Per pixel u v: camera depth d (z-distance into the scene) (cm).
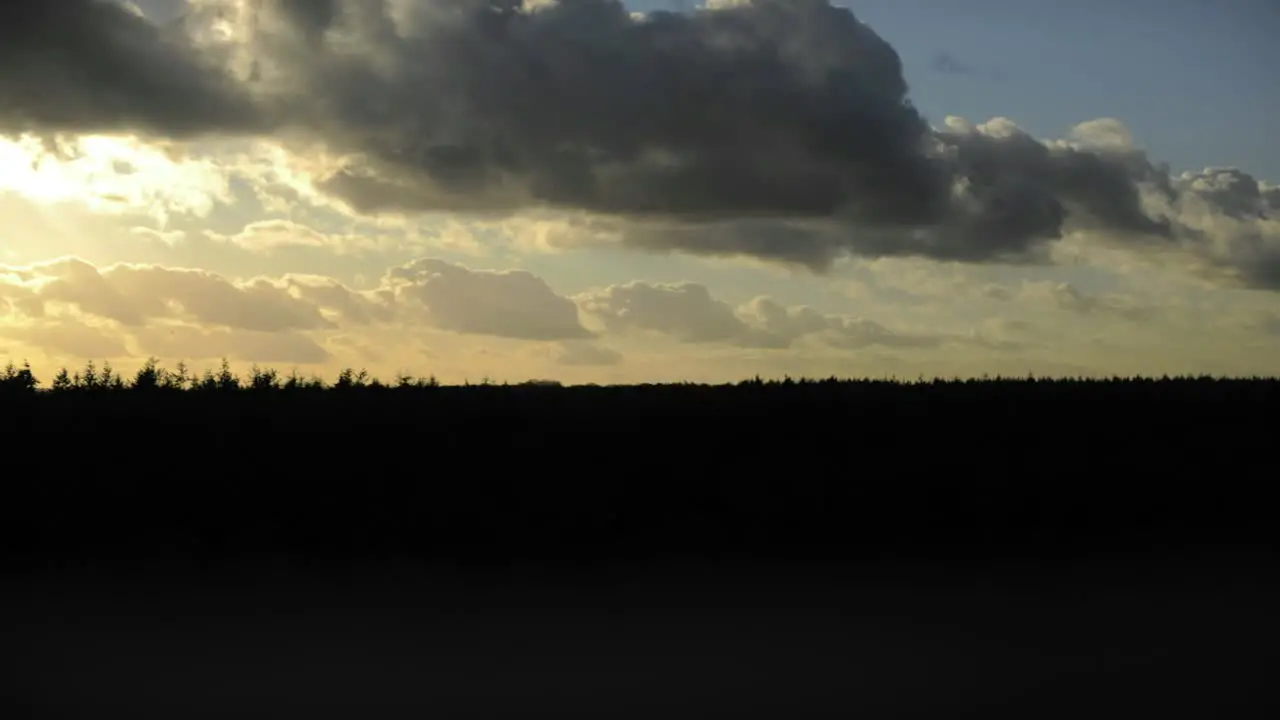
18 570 1652
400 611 1416
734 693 1037
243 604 1455
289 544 1738
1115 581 1588
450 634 1288
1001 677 1091
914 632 1287
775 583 1594
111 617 1377
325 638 1279
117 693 1047
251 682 1085
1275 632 1280
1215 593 1515
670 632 1296
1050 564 1717
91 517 1717
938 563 1730
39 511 1705
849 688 1054
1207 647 1213
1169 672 1108
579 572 1664
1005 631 1295
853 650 1206
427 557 1727
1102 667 1124
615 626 1337
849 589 1546
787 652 1200
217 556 1706
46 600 1483
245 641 1259
